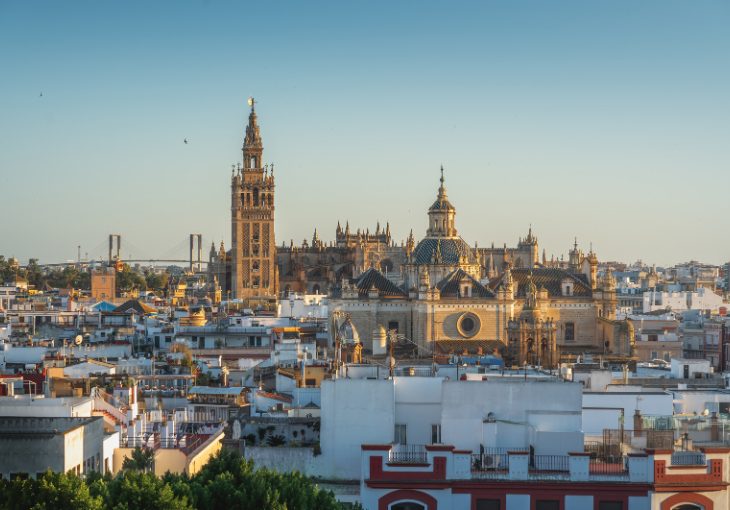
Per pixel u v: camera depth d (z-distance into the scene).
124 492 70.19
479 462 78.94
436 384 86.00
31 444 76.00
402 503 75.62
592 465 77.19
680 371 153.12
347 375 102.25
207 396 133.75
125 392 128.25
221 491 73.62
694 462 76.62
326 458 85.38
